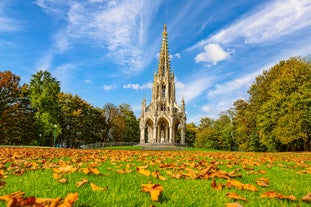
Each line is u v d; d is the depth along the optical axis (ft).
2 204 8.23
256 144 147.74
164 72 203.62
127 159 28.76
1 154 33.06
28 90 173.27
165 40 214.28
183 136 194.59
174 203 9.36
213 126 254.27
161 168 20.40
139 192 11.02
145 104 194.49
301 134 100.12
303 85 105.60
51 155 32.86
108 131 238.89
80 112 200.95
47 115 158.10
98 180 13.97
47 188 11.39
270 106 115.65
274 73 139.03
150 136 205.36
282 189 12.72
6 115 157.07
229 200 9.81
